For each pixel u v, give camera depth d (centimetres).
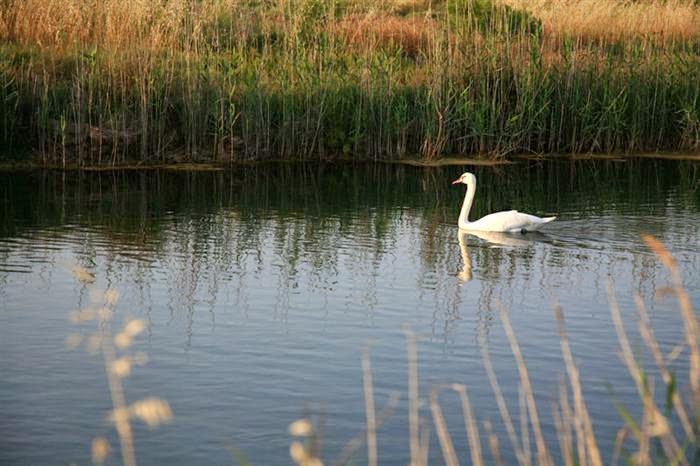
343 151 2680
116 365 514
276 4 3297
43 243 1714
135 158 2564
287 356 1200
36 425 1008
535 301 1420
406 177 2459
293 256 1664
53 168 2450
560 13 3372
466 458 950
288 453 950
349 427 1007
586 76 2823
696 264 1609
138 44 2656
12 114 2466
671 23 3456
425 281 1521
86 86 2542
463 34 2888
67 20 2784
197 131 2608
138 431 998
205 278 1521
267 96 2617
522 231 1867
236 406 1055
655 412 634
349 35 3095
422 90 2739
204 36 2936
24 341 1232
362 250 1712
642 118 2841
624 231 1859
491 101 2767
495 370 1159
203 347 1225
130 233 1805
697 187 2334
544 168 2598
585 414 671
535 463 937
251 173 2466
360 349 1224
